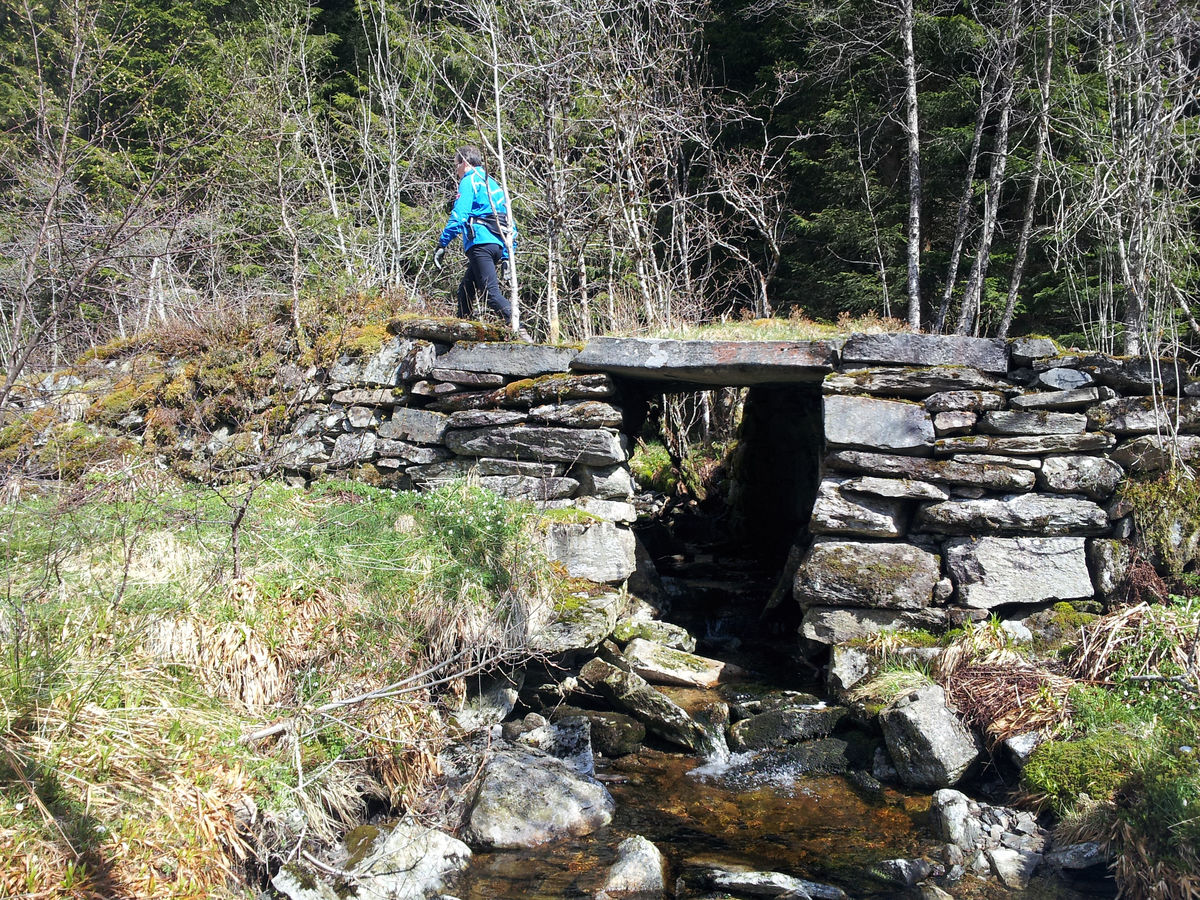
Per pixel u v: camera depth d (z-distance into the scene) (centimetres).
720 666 540
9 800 258
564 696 495
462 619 445
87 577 402
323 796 362
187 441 666
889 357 493
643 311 892
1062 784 370
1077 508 468
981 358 486
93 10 541
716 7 1349
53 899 239
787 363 506
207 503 507
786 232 1233
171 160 541
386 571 456
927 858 360
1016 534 475
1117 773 360
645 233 998
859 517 491
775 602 604
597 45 857
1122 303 857
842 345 506
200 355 700
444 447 584
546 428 544
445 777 413
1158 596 446
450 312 741
